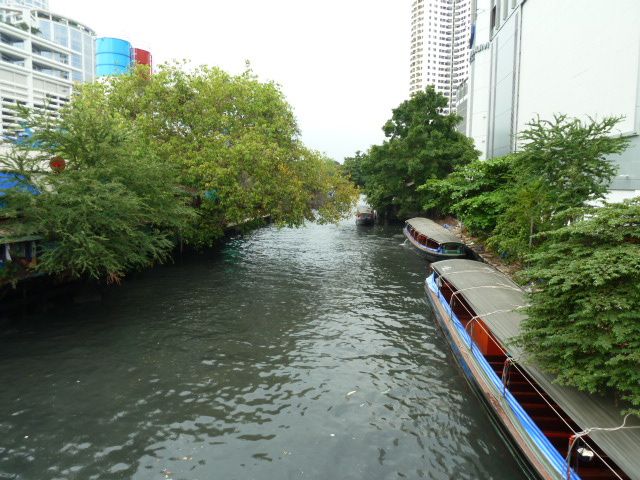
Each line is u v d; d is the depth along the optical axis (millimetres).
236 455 8406
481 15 45375
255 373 11773
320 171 30797
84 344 13586
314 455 8422
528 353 8344
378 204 47031
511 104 33594
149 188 18250
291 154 27953
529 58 29969
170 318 16078
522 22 31453
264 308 17406
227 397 10531
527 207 16875
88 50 87500
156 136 24703
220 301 18312
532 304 8773
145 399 10406
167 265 25562
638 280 6742
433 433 9141
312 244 34469
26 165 15680
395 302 18359
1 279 15195
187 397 10516
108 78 26703
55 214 14617
